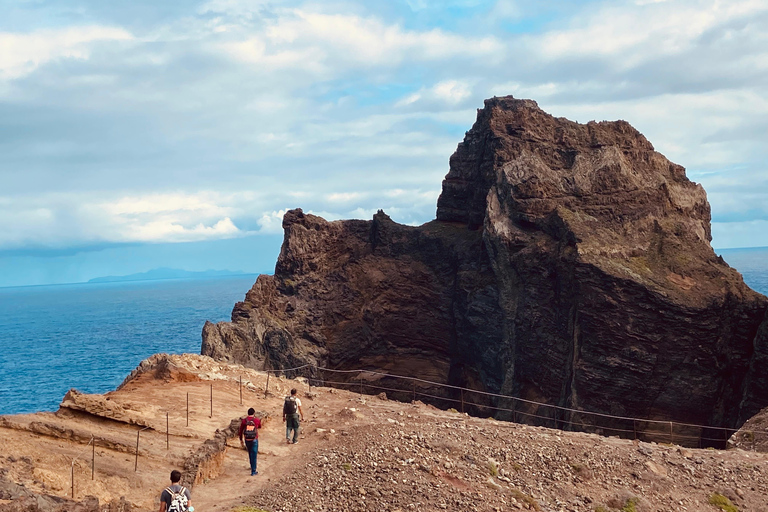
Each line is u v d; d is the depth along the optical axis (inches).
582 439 1244.5
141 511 745.6
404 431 1122.7
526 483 992.2
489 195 3494.1
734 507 1035.3
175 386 1387.8
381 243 4138.8
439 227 4106.8
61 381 5236.2
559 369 3006.9
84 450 890.1
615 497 991.6
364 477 914.7
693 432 2687.0
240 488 881.5
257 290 3863.2
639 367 2701.8
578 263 2827.3
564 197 3339.1
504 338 3292.3
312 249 4052.7
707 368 2687.0
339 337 3912.4
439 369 3892.7
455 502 872.9
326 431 1159.0
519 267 3260.3
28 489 651.5
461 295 3639.3
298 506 813.9
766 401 2469.2
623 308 2736.2
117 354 6830.7
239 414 1226.0
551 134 3681.1
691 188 3526.1
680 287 2790.4
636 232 3152.1
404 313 3954.2
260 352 3558.1
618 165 3371.1
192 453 945.5
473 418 1416.1
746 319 2623.0
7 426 883.4
